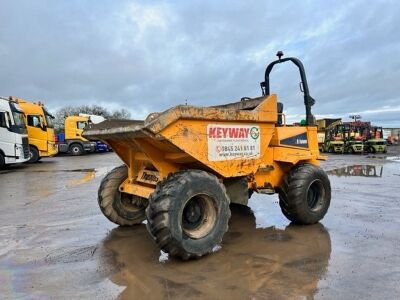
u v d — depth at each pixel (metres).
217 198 4.14
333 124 29.47
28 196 8.54
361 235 4.83
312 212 5.32
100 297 3.20
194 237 3.96
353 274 3.56
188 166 4.56
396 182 9.69
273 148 5.30
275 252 4.23
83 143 28.22
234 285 3.37
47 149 20.00
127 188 5.06
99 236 5.07
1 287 3.46
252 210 6.41
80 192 8.86
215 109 4.18
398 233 4.90
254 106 5.50
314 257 4.04
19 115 16.52
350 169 13.48
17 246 4.71
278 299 3.08
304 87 5.80
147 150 4.23
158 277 3.59
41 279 3.62
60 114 57.59
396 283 3.35
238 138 4.54
